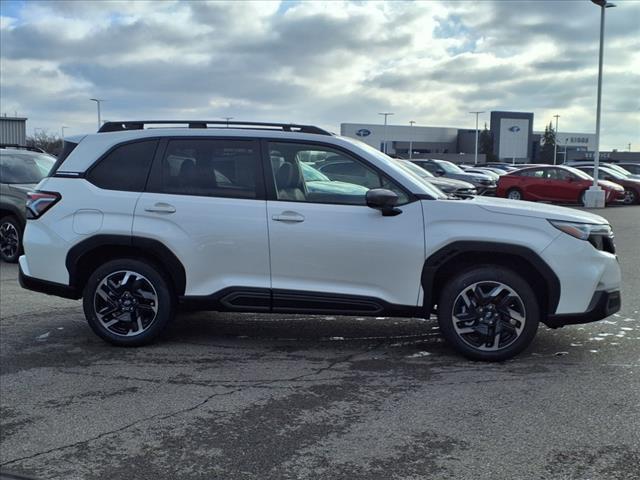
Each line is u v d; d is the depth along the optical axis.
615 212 19.70
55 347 5.48
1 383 4.60
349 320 6.40
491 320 4.91
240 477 3.22
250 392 4.39
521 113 92.50
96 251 5.39
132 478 3.22
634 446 3.50
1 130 36.22
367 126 89.50
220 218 5.11
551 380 4.54
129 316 5.37
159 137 5.37
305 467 3.32
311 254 5.00
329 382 4.57
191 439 3.66
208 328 6.09
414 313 5.00
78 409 4.12
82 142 5.52
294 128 5.34
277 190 5.12
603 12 21.17
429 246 4.87
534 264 4.78
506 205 5.01
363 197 5.05
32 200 5.52
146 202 5.21
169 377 4.71
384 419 3.90
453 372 4.75
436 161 24.56
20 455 3.48
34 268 5.46
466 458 3.38
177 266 5.19
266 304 5.13
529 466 3.28
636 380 4.54
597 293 4.83
